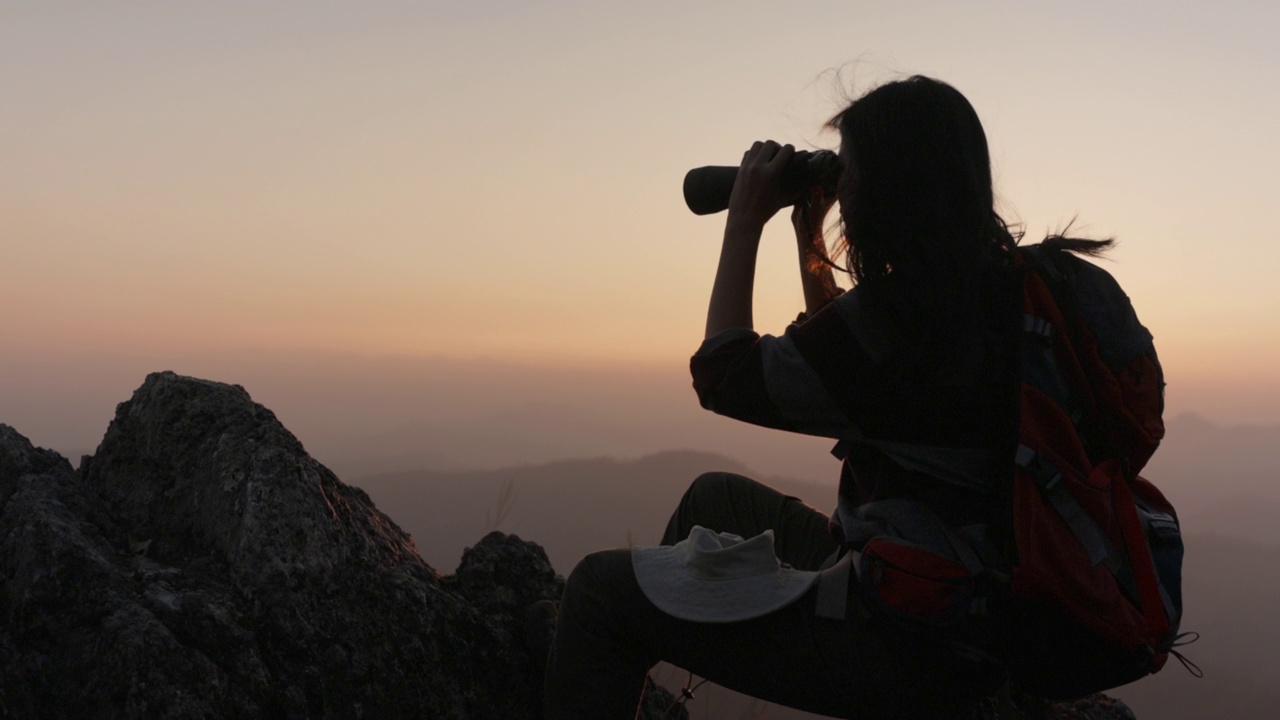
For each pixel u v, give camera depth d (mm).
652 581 1656
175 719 1890
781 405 1445
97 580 2127
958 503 1406
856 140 1452
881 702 1486
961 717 1492
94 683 1937
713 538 1688
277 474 2402
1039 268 1441
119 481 2645
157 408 2676
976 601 1360
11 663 2006
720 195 1817
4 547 2215
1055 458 1340
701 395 1546
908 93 1447
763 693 1603
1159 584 1379
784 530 1961
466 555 2828
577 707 1691
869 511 1479
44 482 2506
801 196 1719
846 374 1406
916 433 1400
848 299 1436
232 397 2695
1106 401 1393
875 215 1412
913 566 1389
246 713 1984
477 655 2387
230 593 2221
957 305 1369
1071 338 1409
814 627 1520
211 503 2436
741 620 1546
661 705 2584
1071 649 1326
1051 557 1303
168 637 1994
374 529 2590
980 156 1441
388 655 2238
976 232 1400
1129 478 1455
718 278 1624
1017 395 1357
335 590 2277
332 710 2127
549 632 2473
